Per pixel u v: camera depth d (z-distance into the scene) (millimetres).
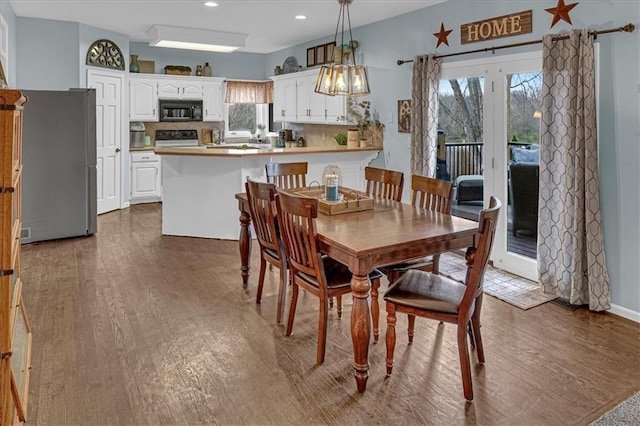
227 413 2248
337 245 2447
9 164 1544
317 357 2703
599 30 3395
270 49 8250
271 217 3133
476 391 2432
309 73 6969
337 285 2697
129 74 7375
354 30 6203
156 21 5965
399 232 2648
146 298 3668
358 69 3684
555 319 3322
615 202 3387
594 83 3377
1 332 1625
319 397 2381
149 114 7730
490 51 4348
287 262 3188
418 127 5000
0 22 4645
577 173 3426
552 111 3652
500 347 2906
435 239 2561
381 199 3684
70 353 2789
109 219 6547
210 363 2697
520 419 2203
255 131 9141
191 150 5586
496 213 2268
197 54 8320
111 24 6227
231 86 8539
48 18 5863
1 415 1646
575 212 3463
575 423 2172
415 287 2607
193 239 5551
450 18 4754
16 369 2291
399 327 3182
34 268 4371
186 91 8062
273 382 2510
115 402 2322
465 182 4785
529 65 3992
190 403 2322
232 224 5488
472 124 4660
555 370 2635
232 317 3326
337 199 3303
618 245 3393
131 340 2967
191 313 3391
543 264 3801
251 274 4273
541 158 3738
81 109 5328
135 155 7523
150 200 7824
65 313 3363
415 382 2516
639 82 3199
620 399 2354
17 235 2145
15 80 5684
